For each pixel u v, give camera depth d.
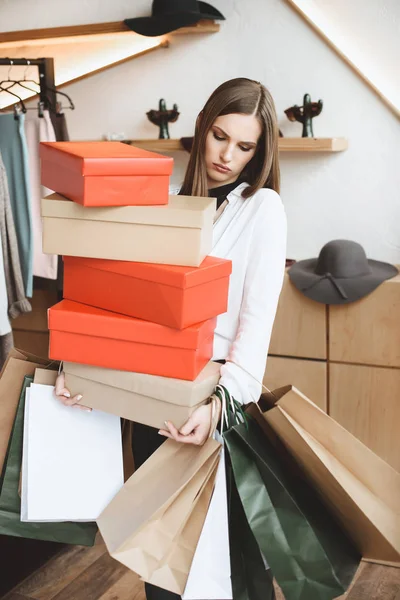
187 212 1.25
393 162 3.00
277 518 1.25
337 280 2.70
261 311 1.46
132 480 1.33
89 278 1.36
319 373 2.79
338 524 1.36
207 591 1.21
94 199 1.23
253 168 1.61
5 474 1.45
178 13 2.97
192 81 3.22
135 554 1.21
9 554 2.15
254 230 1.51
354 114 3.02
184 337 1.27
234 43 3.12
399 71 2.92
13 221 2.77
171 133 3.31
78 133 3.48
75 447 1.40
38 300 3.17
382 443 2.75
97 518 1.34
